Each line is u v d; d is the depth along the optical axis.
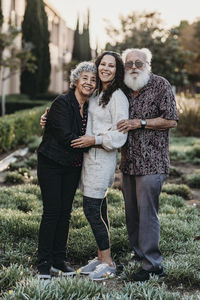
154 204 3.19
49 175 3.18
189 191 6.57
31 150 10.82
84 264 3.69
